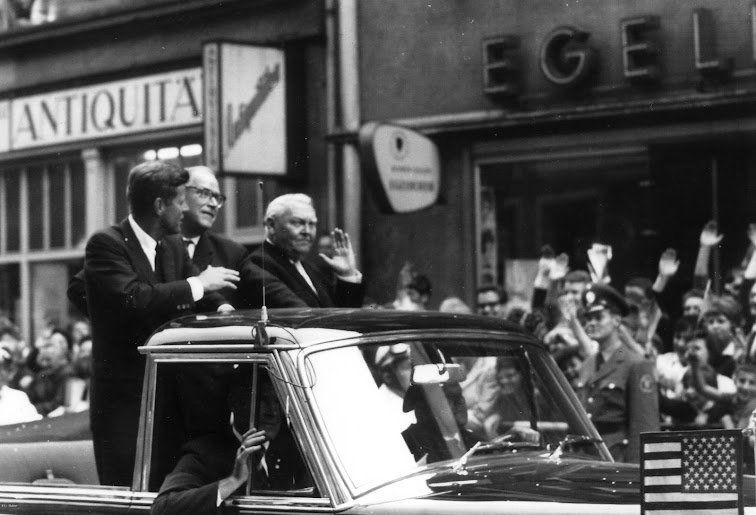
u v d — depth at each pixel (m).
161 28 21.19
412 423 7.35
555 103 16.30
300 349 7.11
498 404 8.07
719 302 13.16
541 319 14.45
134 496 7.54
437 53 17.50
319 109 18.88
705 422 12.69
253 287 9.95
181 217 9.23
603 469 7.45
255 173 18.44
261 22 19.66
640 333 13.69
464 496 6.65
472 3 17.12
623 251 15.99
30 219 23.92
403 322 7.75
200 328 7.50
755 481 6.99
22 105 23.48
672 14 15.36
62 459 8.66
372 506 6.67
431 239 17.70
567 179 16.56
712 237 15.23
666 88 15.41
